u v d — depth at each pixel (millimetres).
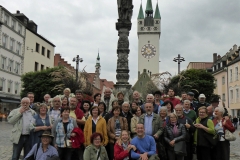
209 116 9016
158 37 87438
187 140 7586
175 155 7574
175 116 7625
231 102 49312
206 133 7797
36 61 50531
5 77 41719
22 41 46531
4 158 10617
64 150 7820
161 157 7484
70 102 8555
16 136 7949
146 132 7785
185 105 8891
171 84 23312
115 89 15797
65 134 7742
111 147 7953
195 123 8141
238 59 45812
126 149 7016
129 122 8523
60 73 21859
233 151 14047
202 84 41375
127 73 16172
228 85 50625
